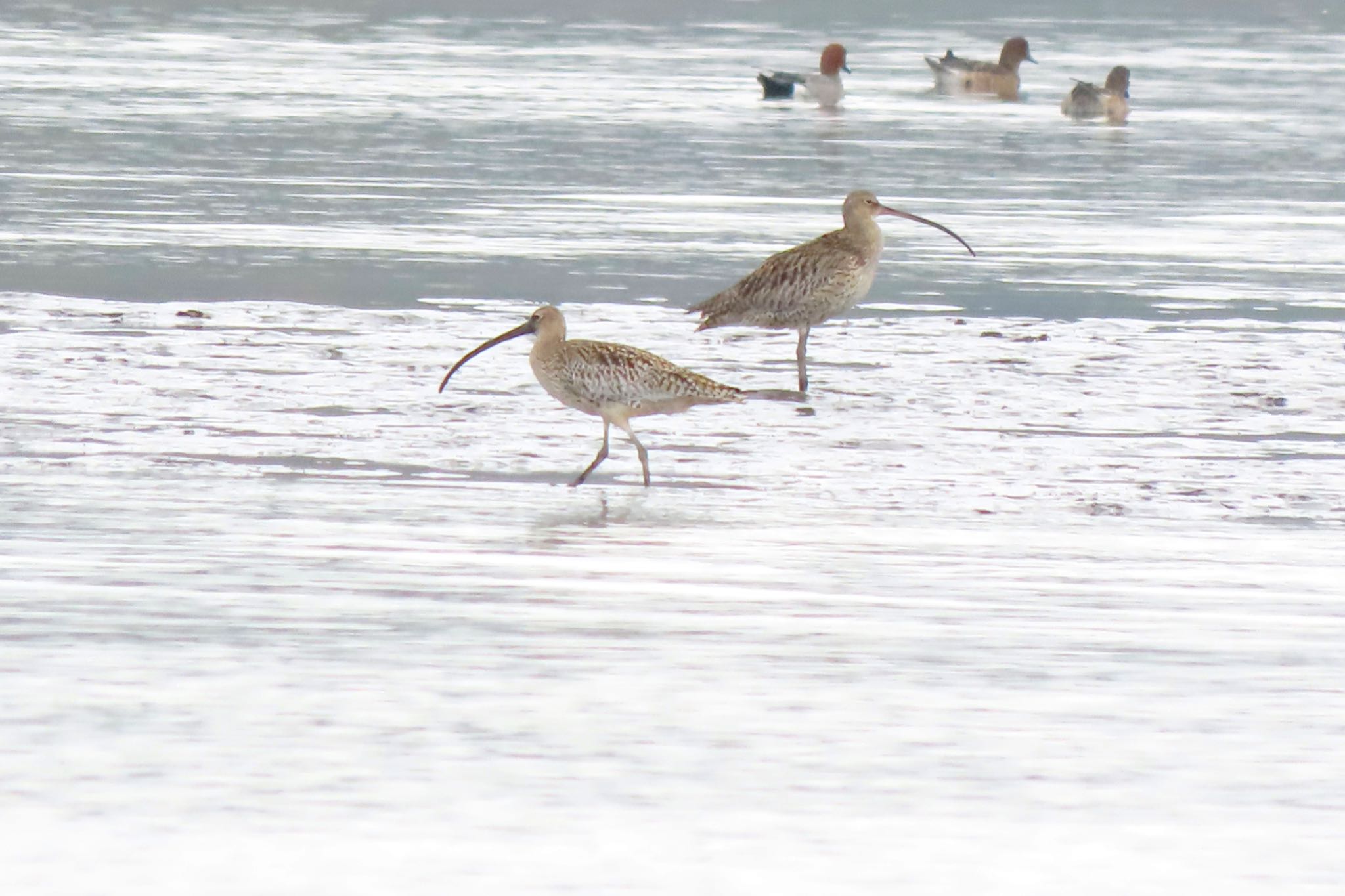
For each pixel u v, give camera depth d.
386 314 22.72
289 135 40.41
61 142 38.22
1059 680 10.70
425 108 45.84
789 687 10.48
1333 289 25.62
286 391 18.48
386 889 7.90
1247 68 62.62
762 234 29.53
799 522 14.38
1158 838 8.56
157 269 25.36
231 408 17.75
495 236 28.80
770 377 19.95
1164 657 11.17
